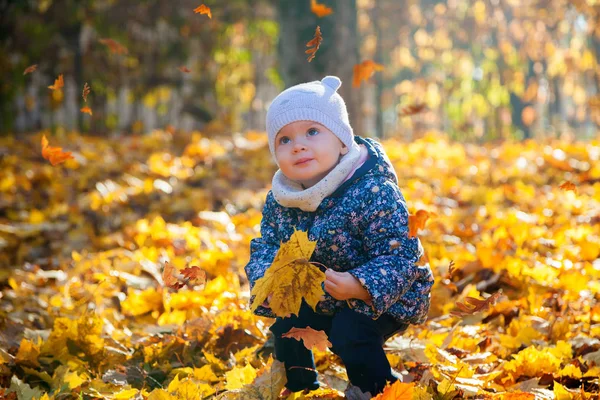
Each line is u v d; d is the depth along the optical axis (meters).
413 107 4.93
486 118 28.58
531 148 10.85
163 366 3.39
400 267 2.74
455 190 8.02
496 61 26.09
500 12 24.25
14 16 17.95
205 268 5.23
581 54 22.61
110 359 3.56
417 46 27.30
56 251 6.60
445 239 5.84
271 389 2.88
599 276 4.79
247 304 4.20
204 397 3.04
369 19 25.66
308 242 2.57
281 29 14.33
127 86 20.31
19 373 3.39
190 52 20.52
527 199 7.42
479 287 4.63
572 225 6.12
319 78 14.12
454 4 25.78
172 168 9.25
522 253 5.07
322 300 2.85
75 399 3.12
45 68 18.89
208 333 3.75
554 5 21.67
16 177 8.59
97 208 7.66
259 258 2.99
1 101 18.53
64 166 9.32
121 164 9.57
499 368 3.37
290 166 2.91
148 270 4.88
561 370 3.16
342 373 3.27
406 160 9.59
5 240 6.50
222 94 23.42
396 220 2.83
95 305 4.80
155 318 4.33
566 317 3.97
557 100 26.70
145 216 7.64
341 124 2.95
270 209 3.09
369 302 2.71
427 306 2.92
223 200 8.12
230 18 20.19
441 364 3.15
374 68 3.92
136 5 18.83
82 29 20.08
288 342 3.01
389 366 2.83
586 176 8.30
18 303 4.85
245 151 10.60
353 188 2.88
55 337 3.55
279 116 2.93
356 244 2.88
